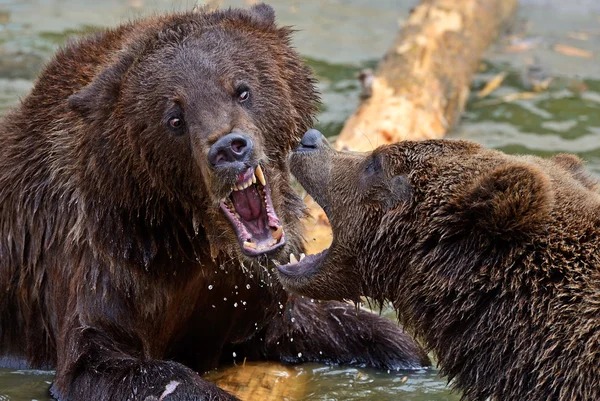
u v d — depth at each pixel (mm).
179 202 11164
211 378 12633
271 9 12172
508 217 9219
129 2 26531
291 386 12453
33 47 22562
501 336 9453
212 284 12000
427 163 10109
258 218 11242
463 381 9922
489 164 9797
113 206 11180
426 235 9859
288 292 12195
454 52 20422
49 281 12312
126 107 10953
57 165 11828
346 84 21469
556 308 9258
